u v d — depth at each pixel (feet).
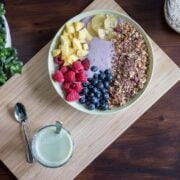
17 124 3.29
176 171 3.31
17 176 3.22
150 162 3.31
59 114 3.30
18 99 3.31
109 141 3.28
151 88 3.35
